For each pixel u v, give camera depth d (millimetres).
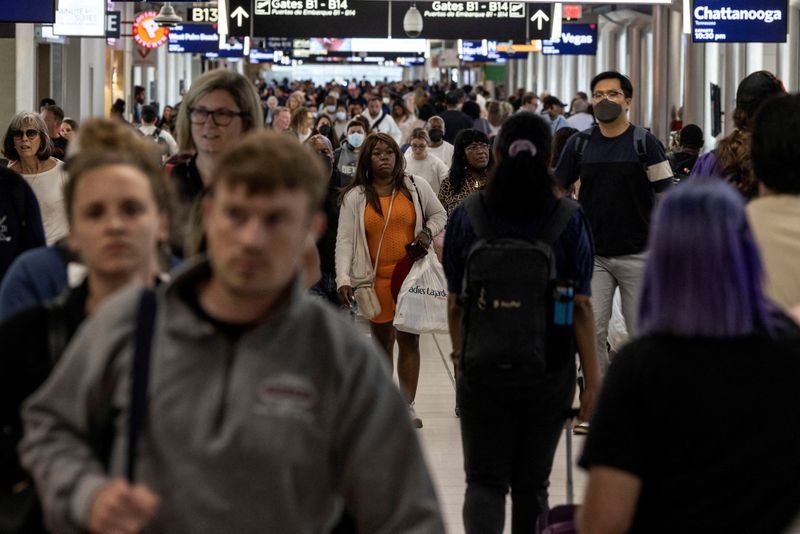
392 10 40938
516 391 9344
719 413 5516
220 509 5051
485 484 9625
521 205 9336
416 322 15555
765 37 29125
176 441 5051
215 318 5188
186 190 9102
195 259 5273
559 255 9453
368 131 34219
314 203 5227
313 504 5266
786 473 5555
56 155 24047
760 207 7820
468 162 17250
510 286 9164
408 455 5379
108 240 5859
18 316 5734
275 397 5078
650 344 5613
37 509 5598
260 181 5027
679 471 5590
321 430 5203
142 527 5051
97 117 7203
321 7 40219
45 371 5629
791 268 7676
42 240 12039
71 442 5156
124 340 5141
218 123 9094
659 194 14594
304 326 5207
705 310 5496
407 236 15984
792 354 5586
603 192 14641
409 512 5336
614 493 5602
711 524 5586
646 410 5582
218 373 5102
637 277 14641
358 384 5266
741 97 11062
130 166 5996
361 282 16000
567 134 22703
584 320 9633
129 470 5027
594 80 14766
